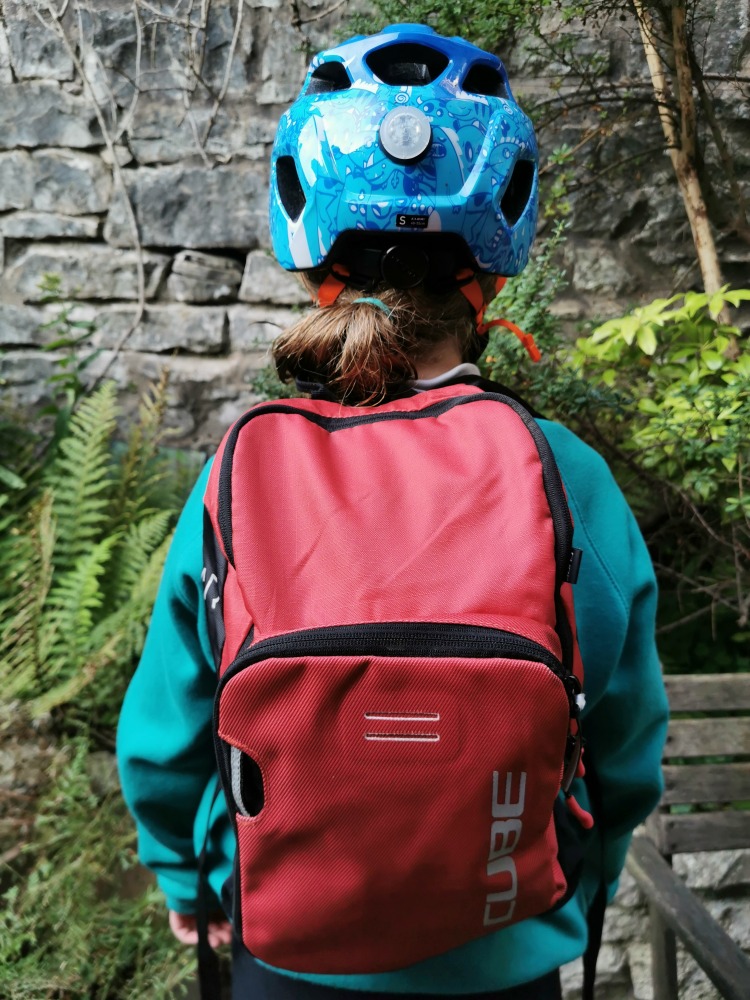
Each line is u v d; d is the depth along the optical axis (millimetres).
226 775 591
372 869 557
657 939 1494
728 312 2127
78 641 1872
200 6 2186
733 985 1106
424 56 808
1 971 1454
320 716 539
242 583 575
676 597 2084
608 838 835
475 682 531
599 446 1966
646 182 2162
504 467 620
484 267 765
